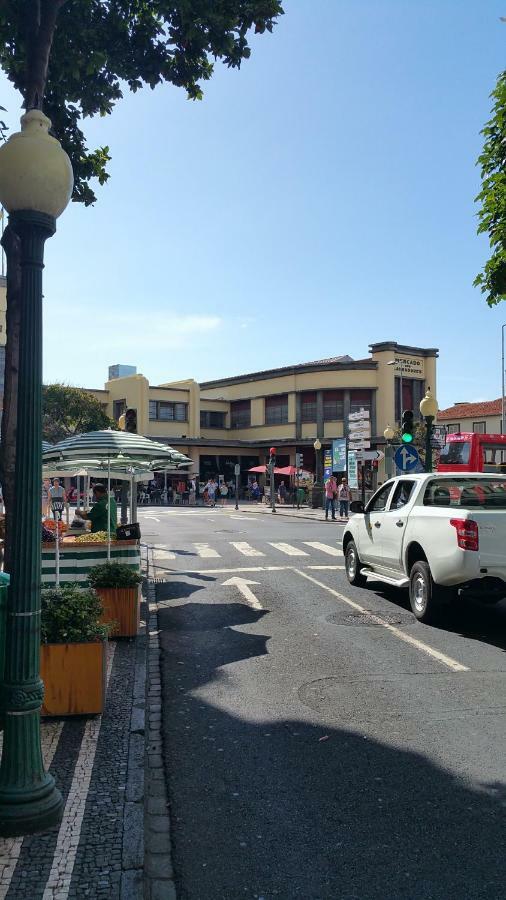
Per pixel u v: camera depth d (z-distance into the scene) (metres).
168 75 8.48
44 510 20.31
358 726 5.61
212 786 4.55
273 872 3.54
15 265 6.75
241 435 60.81
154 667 7.44
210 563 15.90
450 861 3.62
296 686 6.70
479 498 9.99
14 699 3.80
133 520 14.59
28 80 6.52
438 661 7.53
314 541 20.72
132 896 3.18
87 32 7.94
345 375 52.22
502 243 10.51
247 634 8.91
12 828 3.70
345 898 3.31
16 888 3.23
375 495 11.76
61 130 8.66
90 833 3.74
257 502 52.47
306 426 54.56
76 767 4.66
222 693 6.52
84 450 9.63
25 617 3.81
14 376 6.63
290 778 4.66
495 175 10.36
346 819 4.08
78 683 5.68
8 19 7.25
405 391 52.50
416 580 9.60
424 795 4.38
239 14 7.86
